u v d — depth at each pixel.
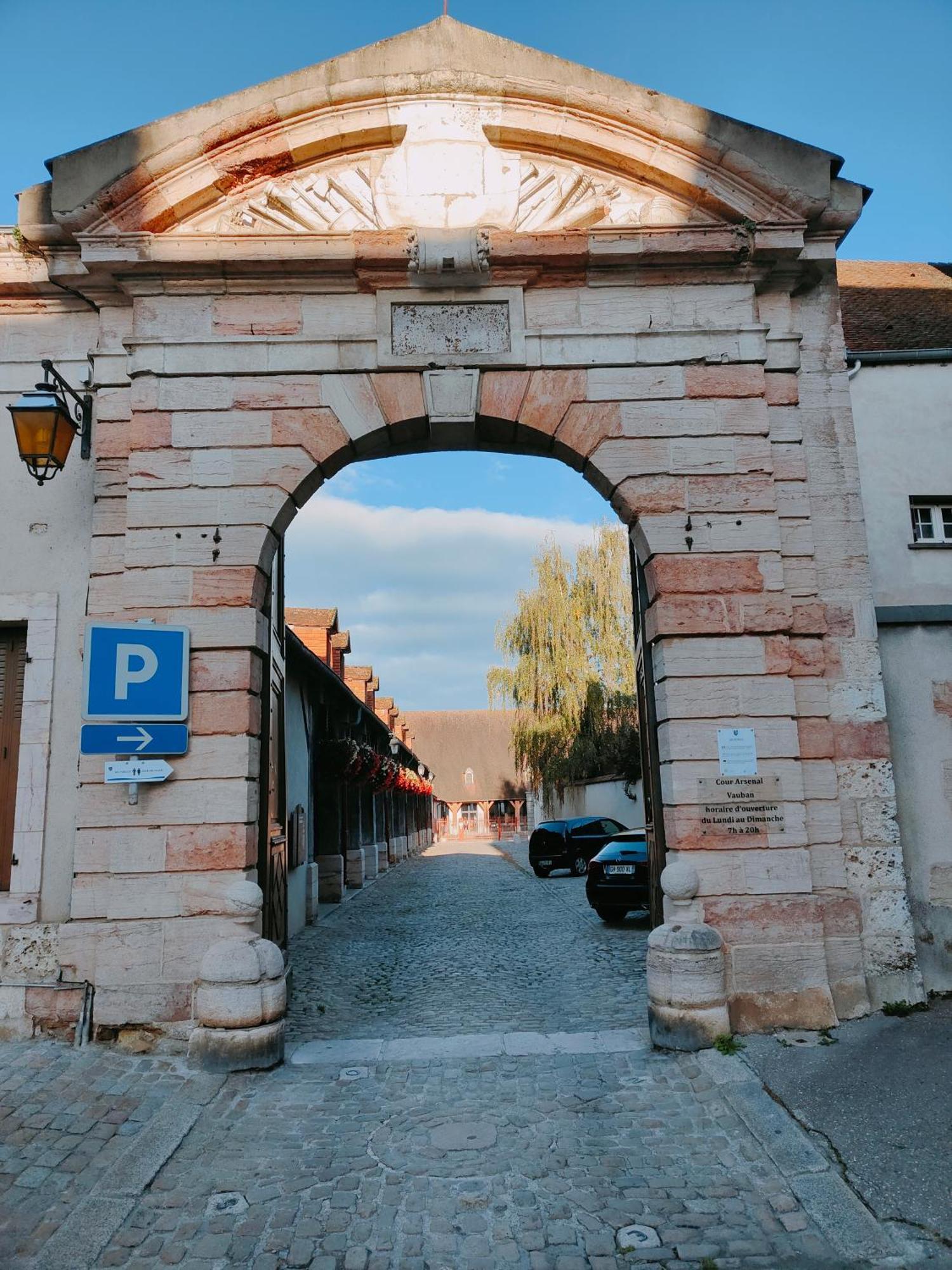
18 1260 3.66
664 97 6.95
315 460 6.68
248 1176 4.38
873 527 7.60
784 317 7.14
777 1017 5.98
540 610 23.30
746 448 6.77
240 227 6.98
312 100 6.85
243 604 6.45
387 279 6.83
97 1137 4.70
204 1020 5.70
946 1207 3.83
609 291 6.99
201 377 6.74
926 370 7.92
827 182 6.89
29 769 6.50
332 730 15.87
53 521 6.87
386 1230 3.91
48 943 6.16
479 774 58.94
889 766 6.53
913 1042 5.59
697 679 6.43
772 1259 3.64
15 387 7.07
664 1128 4.82
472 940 11.64
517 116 7.05
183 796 6.16
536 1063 5.79
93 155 6.75
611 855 12.98
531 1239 3.82
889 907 6.35
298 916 12.46
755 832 6.23
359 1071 5.71
